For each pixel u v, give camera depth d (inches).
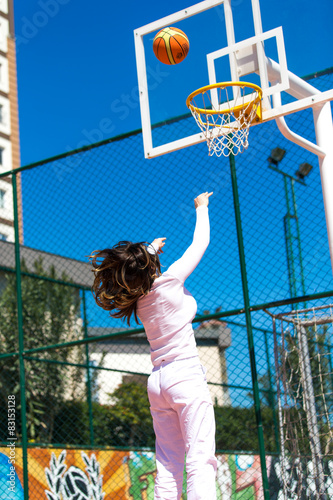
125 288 88.7
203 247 93.6
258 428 158.2
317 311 174.4
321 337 192.2
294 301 159.5
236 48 143.3
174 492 85.0
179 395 84.3
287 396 169.8
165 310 88.5
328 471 171.5
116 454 214.2
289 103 133.6
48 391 338.3
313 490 162.4
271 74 138.0
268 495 153.6
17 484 201.3
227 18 146.3
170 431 87.7
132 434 348.2
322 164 140.6
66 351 348.5
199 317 171.8
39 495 198.8
